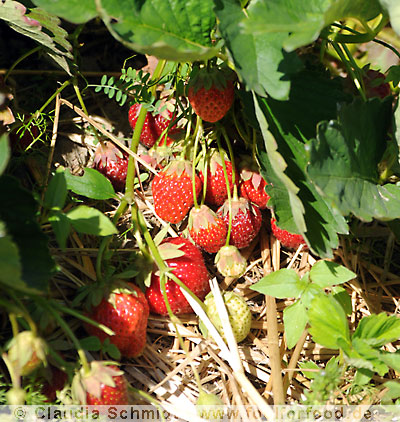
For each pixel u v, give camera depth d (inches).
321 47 27.8
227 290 29.0
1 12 27.5
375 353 24.9
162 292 26.7
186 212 28.4
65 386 24.9
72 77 30.3
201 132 28.3
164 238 29.0
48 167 29.0
